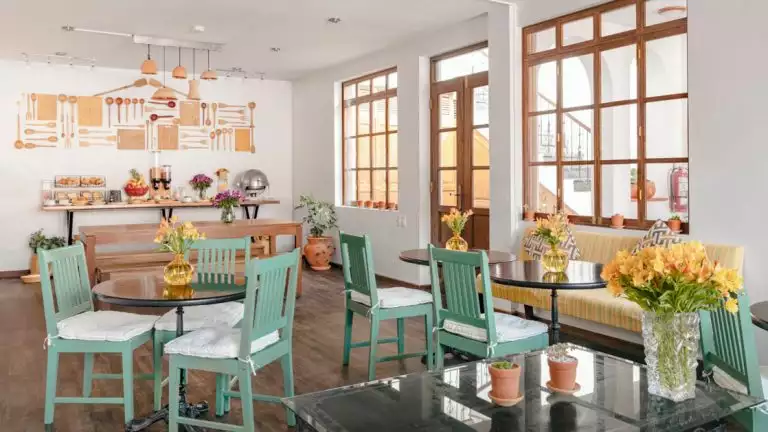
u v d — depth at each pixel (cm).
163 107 942
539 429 192
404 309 407
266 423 330
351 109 886
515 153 577
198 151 968
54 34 691
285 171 1033
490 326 321
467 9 602
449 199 709
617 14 494
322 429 194
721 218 423
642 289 195
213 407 354
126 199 921
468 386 233
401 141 757
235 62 859
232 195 667
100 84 902
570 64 533
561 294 468
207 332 311
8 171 855
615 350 461
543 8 545
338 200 912
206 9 596
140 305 295
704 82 429
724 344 226
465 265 329
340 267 898
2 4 575
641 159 482
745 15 404
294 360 446
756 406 209
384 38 718
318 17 628
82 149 894
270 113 1018
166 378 378
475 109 667
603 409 206
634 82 485
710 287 188
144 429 320
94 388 389
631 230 484
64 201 859
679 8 451
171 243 334
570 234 512
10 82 851
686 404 204
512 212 579
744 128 407
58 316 336
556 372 223
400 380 241
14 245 859
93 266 584
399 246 769
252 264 284
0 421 334
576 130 531
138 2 573
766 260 399
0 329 546
